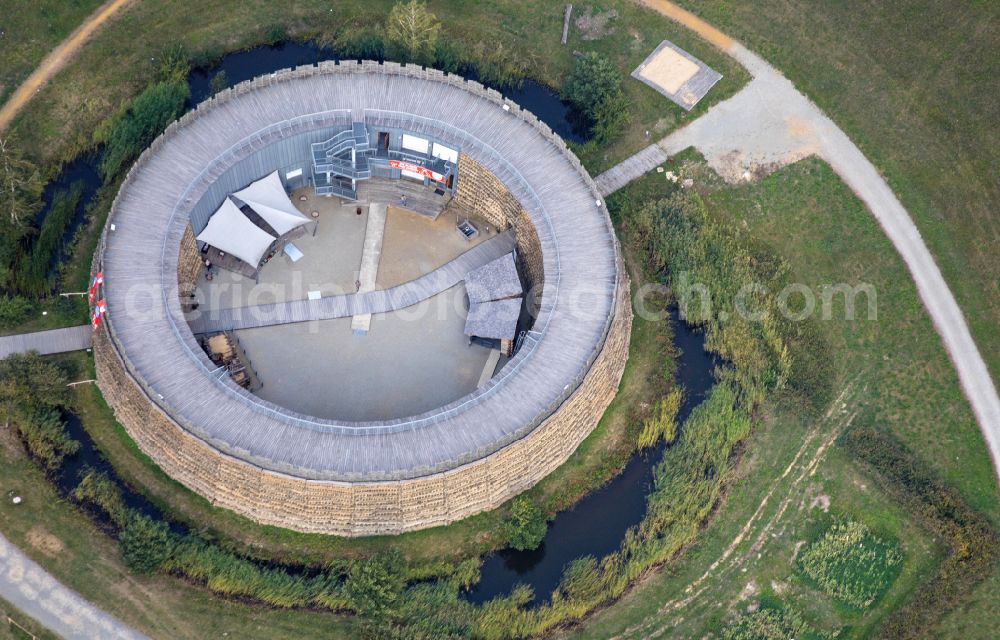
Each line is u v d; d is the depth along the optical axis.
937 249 106.06
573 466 97.50
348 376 99.44
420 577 92.56
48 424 93.94
